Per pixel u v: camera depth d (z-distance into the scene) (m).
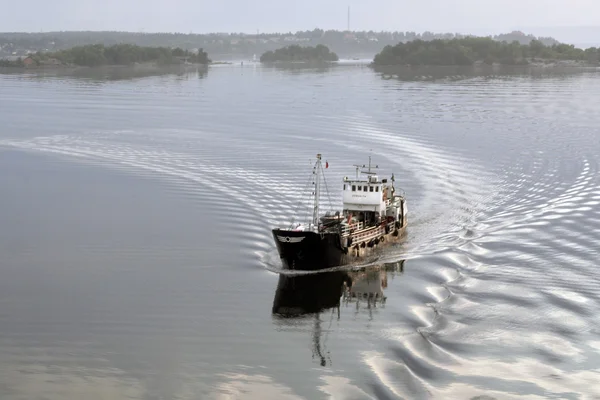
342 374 45.81
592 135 129.12
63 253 67.19
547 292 57.28
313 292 58.84
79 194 88.25
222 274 62.19
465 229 73.94
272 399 43.16
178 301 56.72
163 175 97.31
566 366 46.06
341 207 80.31
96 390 44.03
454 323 52.50
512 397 42.75
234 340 50.44
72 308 55.31
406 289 59.28
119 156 111.94
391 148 117.25
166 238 70.94
